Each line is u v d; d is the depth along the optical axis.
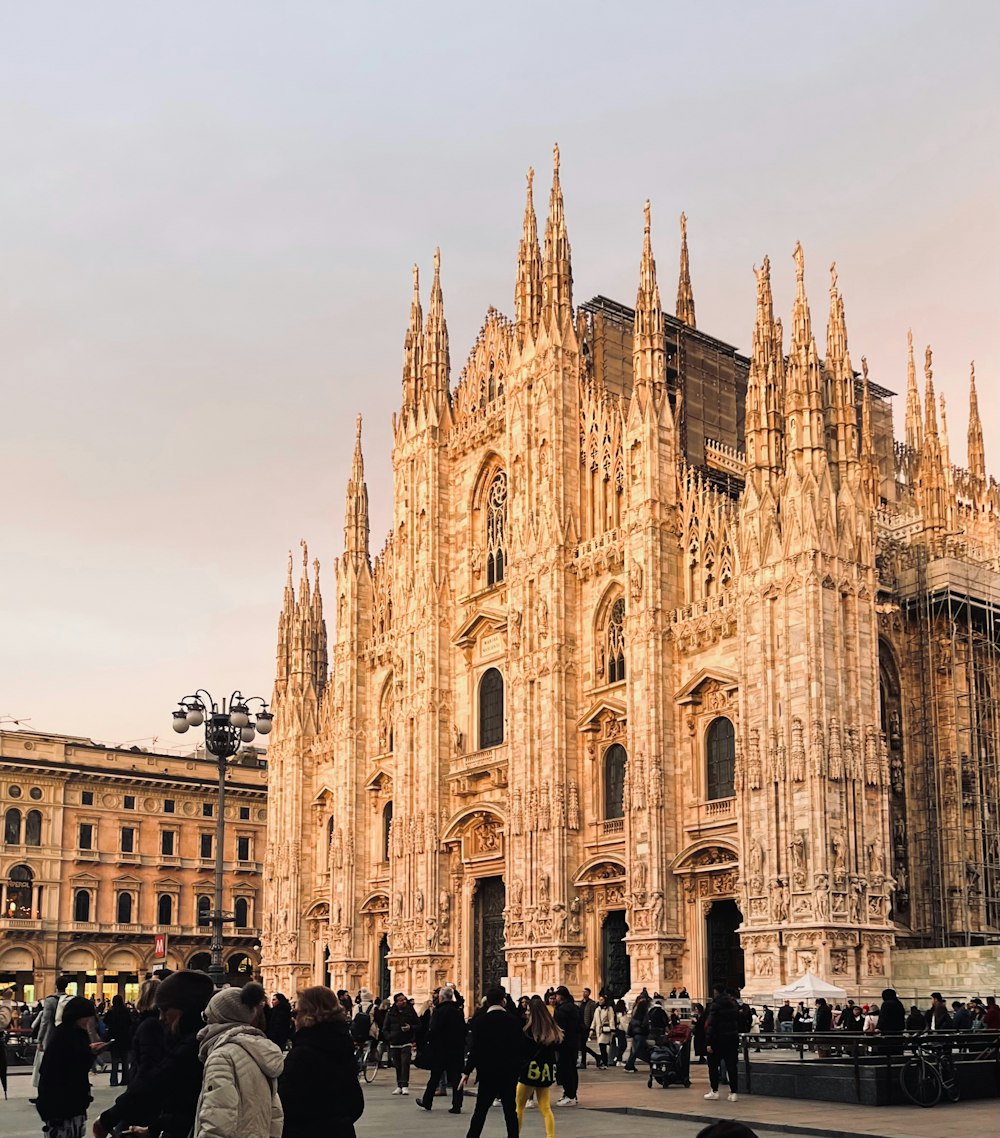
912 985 57.56
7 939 115.69
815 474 61.56
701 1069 48.97
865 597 61.47
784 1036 36.72
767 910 59.09
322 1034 14.93
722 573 67.31
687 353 83.62
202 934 127.50
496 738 81.81
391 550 93.25
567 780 72.81
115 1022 41.91
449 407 91.00
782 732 60.22
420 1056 35.34
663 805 66.31
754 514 63.44
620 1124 31.34
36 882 118.19
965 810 67.06
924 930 65.69
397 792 86.69
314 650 105.25
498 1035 25.14
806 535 60.44
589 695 73.44
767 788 60.09
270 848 103.12
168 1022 15.28
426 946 81.56
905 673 68.62
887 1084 34.69
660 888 65.44
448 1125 31.50
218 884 47.44
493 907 80.44
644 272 74.06
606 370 83.06
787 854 58.78
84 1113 19.84
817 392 62.56
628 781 68.19
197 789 129.75
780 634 61.19
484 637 83.62
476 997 80.06
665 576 69.38
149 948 124.19
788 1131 29.39
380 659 94.06
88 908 121.19
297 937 98.69
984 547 76.81
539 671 75.31
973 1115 31.77
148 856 125.62
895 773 67.19
